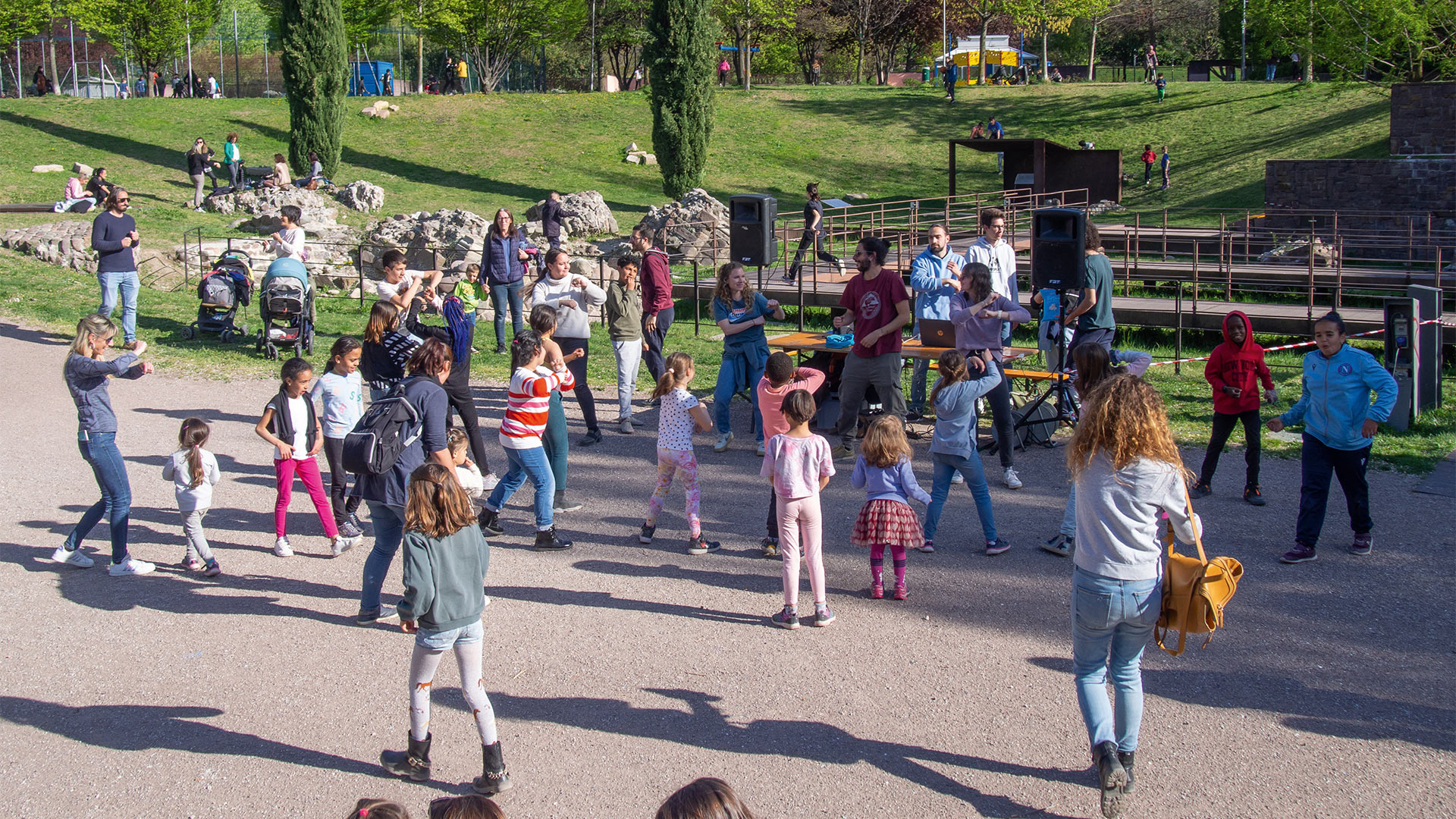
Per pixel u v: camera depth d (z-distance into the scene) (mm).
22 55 48094
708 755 4863
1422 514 7934
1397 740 4871
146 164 30547
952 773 4695
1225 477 8992
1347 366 6832
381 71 48562
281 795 4586
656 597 6703
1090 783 4605
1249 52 55281
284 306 13398
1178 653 4430
